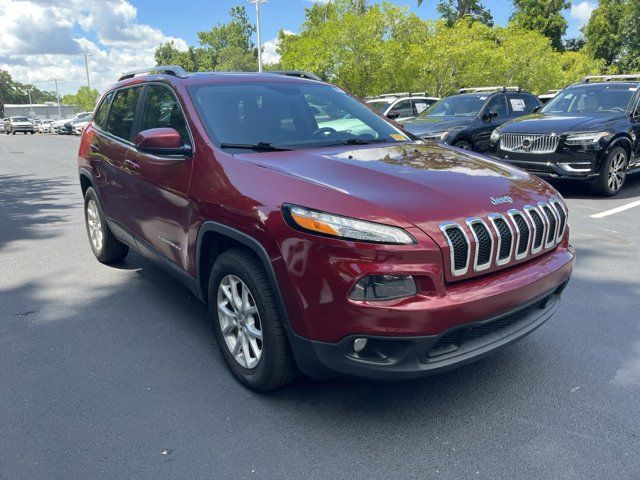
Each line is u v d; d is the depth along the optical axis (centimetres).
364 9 2872
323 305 254
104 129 498
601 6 4131
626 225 670
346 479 241
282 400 302
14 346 369
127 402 301
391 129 419
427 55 2333
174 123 375
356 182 280
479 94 1175
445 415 288
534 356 349
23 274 520
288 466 250
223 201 302
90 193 534
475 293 257
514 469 247
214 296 326
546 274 289
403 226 249
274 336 280
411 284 248
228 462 252
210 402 301
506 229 275
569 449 260
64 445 265
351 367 257
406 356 250
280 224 267
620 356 348
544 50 2772
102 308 434
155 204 383
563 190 917
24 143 2891
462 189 284
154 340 377
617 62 4069
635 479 240
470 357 266
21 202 923
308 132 381
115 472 246
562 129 823
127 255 580
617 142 835
